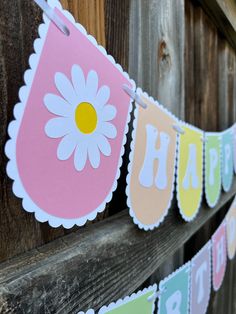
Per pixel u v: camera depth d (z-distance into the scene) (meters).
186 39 0.51
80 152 0.22
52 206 0.20
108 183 0.25
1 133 0.18
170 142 0.37
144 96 0.31
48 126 0.20
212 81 0.66
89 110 0.23
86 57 0.23
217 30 0.68
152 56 0.37
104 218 0.29
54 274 0.21
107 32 0.28
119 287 0.29
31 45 0.20
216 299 0.70
